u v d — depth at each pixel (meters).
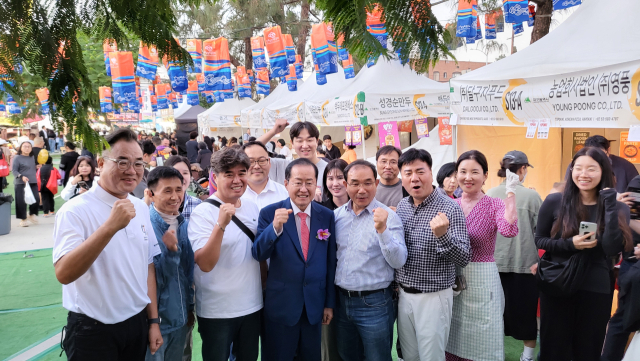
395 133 6.18
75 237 1.70
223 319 2.23
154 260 2.12
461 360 2.61
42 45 0.92
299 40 10.72
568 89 3.55
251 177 3.01
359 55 1.00
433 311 2.30
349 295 2.35
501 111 4.20
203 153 10.49
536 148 5.79
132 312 1.89
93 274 1.76
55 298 4.42
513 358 3.12
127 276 1.87
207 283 2.24
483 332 2.44
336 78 9.69
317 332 2.35
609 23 3.82
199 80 9.36
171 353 2.21
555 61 3.82
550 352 2.56
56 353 3.22
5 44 0.89
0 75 0.92
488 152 6.13
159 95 11.59
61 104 0.97
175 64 1.22
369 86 6.57
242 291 2.26
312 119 8.54
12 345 3.38
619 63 3.16
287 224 2.33
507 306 2.98
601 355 2.38
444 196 2.43
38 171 8.61
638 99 3.03
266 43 6.90
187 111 17.34
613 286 2.45
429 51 1.00
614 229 2.20
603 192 2.24
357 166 2.35
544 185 5.79
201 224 2.26
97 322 1.77
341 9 1.02
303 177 2.30
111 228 1.57
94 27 1.03
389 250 2.14
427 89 6.36
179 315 2.16
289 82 7.95
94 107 1.05
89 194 1.84
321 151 8.55
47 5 0.93
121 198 1.91
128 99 5.69
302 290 2.28
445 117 5.35
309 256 2.30
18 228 7.78
